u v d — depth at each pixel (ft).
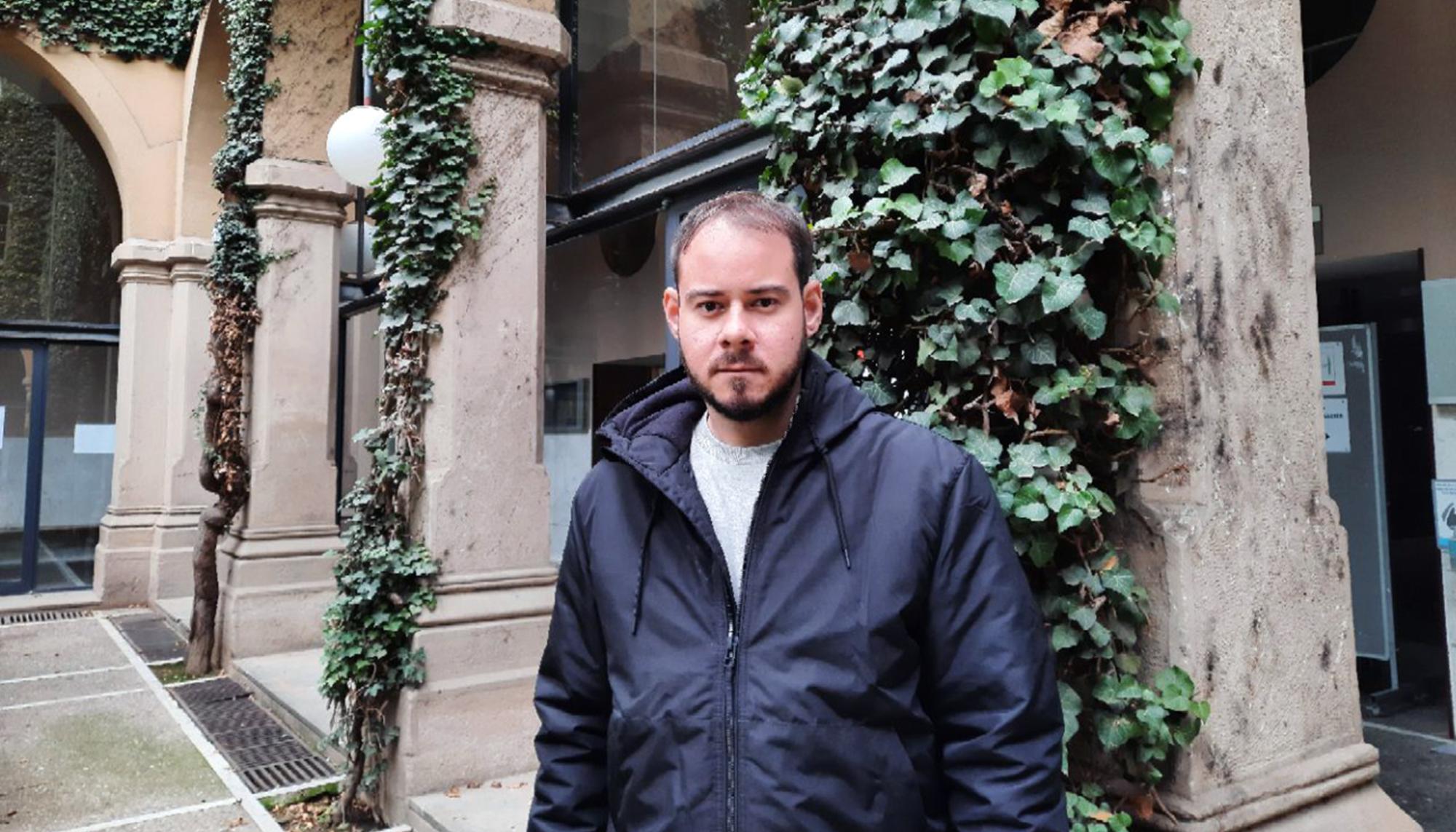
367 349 39.83
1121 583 6.42
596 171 20.71
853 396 4.69
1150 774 6.41
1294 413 7.31
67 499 35.60
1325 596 7.35
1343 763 7.21
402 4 13.96
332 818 13.64
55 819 13.76
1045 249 6.58
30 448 34.91
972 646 4.18
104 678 22.59
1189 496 6.68
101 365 36.42
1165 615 6.55
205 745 17.24
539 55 14.88
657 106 19.29
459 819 12.06
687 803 4.13
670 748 4.24
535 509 14.74
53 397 35.50
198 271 33.71
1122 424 6.65
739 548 4.57
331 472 24.91
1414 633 17.52
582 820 5.01
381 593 13.51
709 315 4.37
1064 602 6.51
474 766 13.50
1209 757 6.52
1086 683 6.64
